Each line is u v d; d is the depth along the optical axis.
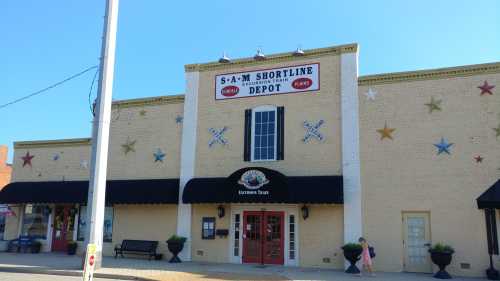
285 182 18.31
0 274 16.08
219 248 20.00
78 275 15.93
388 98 18.48
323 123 19.25
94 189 16.70
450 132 17.48
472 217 16.72
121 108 23.25
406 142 17.95
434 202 17.25
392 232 17.59
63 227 24.12
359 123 18.70
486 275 16.06
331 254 18.23
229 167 20.42
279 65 20.45
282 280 14.63
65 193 23.14
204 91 21.59
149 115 22.61
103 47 17.66
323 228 18.55
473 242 16.58
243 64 21.09
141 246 21.19
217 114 21.16
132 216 22.03
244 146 20.34
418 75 18.23
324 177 18.53
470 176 16.97
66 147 24.73
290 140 19.62
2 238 26.28
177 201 20.83
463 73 17.69
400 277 15.83
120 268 17.16
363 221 17.95
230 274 15.80
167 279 14.41
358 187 18.23
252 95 20.69
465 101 17.50
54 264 18.08
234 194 18.88
